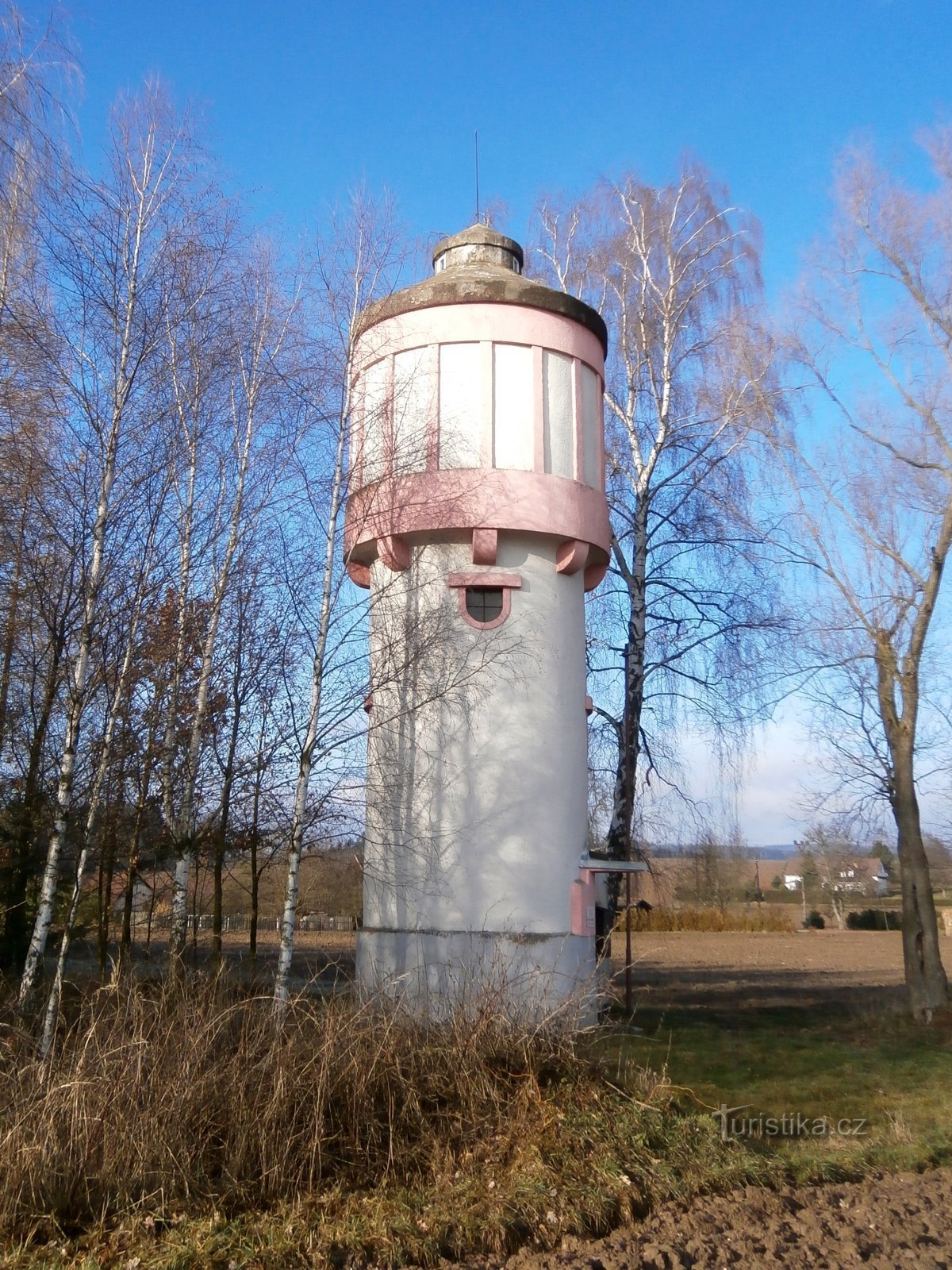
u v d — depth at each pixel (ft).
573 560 50.72
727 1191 28.40
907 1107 37.83
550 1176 27.25
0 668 53.36
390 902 48.08
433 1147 28.50
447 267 57.62
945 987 59.00
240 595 47.70
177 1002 30.76
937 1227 26.04
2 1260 22.13
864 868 191.72
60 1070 27.35
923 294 62.28
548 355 51.85
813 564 64.85
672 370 70.79
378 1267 23.08
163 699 50.24
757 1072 42.52
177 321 41.75
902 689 62.80
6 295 41.63
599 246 72.59
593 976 42.37
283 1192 26.04
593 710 62.23
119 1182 24.81
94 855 49.49
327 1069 28.63
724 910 177.68
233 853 55.26
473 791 47.88
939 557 62.18
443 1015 34.30
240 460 47.37
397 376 50.93
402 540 50.42
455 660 48.60
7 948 55.11
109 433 39.40
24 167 37.86
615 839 65.51
